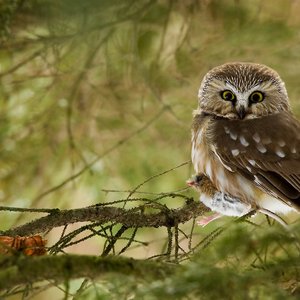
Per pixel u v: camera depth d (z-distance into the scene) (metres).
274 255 7.58
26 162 13.84
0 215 13.56
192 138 11.38
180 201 13.84
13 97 13.66
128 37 13.40
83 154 13.94
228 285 6.94
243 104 11.14
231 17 13.88
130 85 13.81
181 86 13.90
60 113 13.73
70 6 10.73
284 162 10.52
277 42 13.88
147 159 14.02
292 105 13.88
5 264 7.44
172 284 6.88
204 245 8.08
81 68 13.24
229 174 10.66
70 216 9.05
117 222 9.12
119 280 7.27
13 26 12.55
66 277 7.34
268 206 10.58
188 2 13.69
